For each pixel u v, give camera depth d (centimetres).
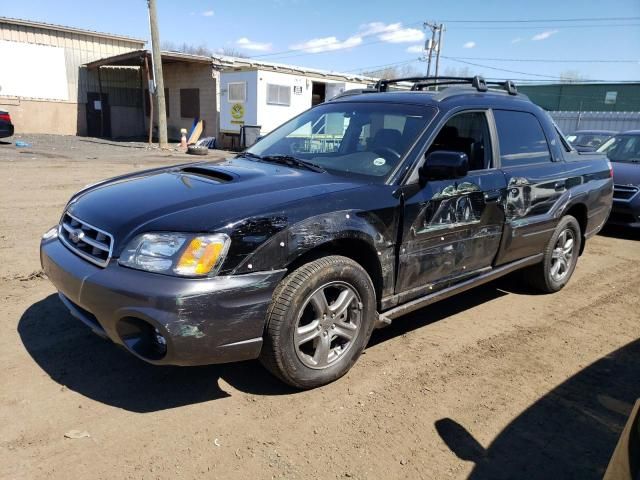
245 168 353
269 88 2006
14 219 661
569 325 433
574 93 3981
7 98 2377
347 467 247
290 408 291
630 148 883
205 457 248
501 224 406
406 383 325
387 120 382
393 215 322
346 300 309
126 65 2562
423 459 256
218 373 323
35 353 330
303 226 280
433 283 365
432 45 4353
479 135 403
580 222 534
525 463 259
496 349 381
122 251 263
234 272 259
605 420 299
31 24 2372
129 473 234
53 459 239
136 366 323
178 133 2530
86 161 1382
